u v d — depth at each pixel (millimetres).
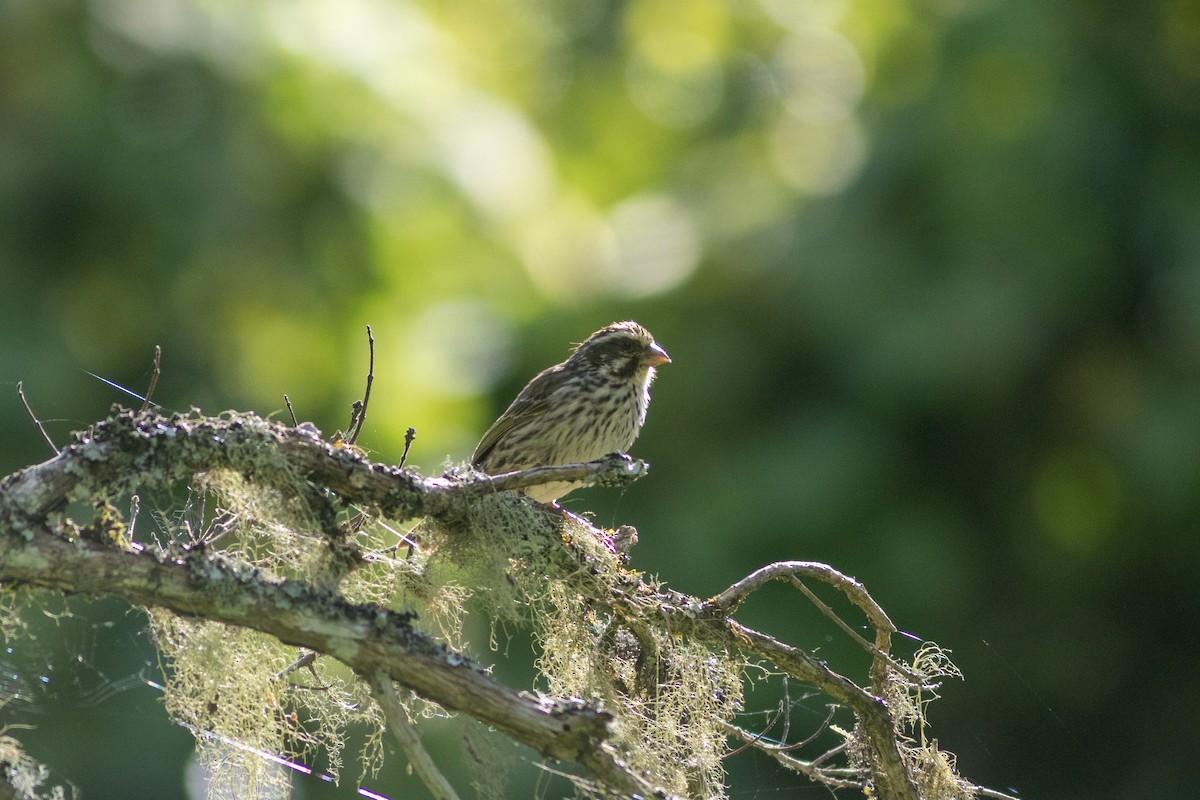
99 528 5250
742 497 14922
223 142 14117
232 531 5918
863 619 14750
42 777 5680
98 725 11359
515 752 5980
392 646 5273
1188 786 15406
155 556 5234
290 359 15469
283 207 14672
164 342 14570
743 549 14891
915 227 15281
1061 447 15477
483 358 15797
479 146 16109
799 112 19250
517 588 6301
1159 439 14641
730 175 18297
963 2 15672
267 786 6391
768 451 15164
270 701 6191
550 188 17516
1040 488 15734
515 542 6156
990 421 15242
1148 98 15297
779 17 21719
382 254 15148
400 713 5215
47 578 5102
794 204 16297
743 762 12297
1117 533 15859
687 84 22734
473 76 18047
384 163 14922
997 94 15375
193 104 14008
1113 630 15961
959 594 15180
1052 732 15375
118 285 14484
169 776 11562
